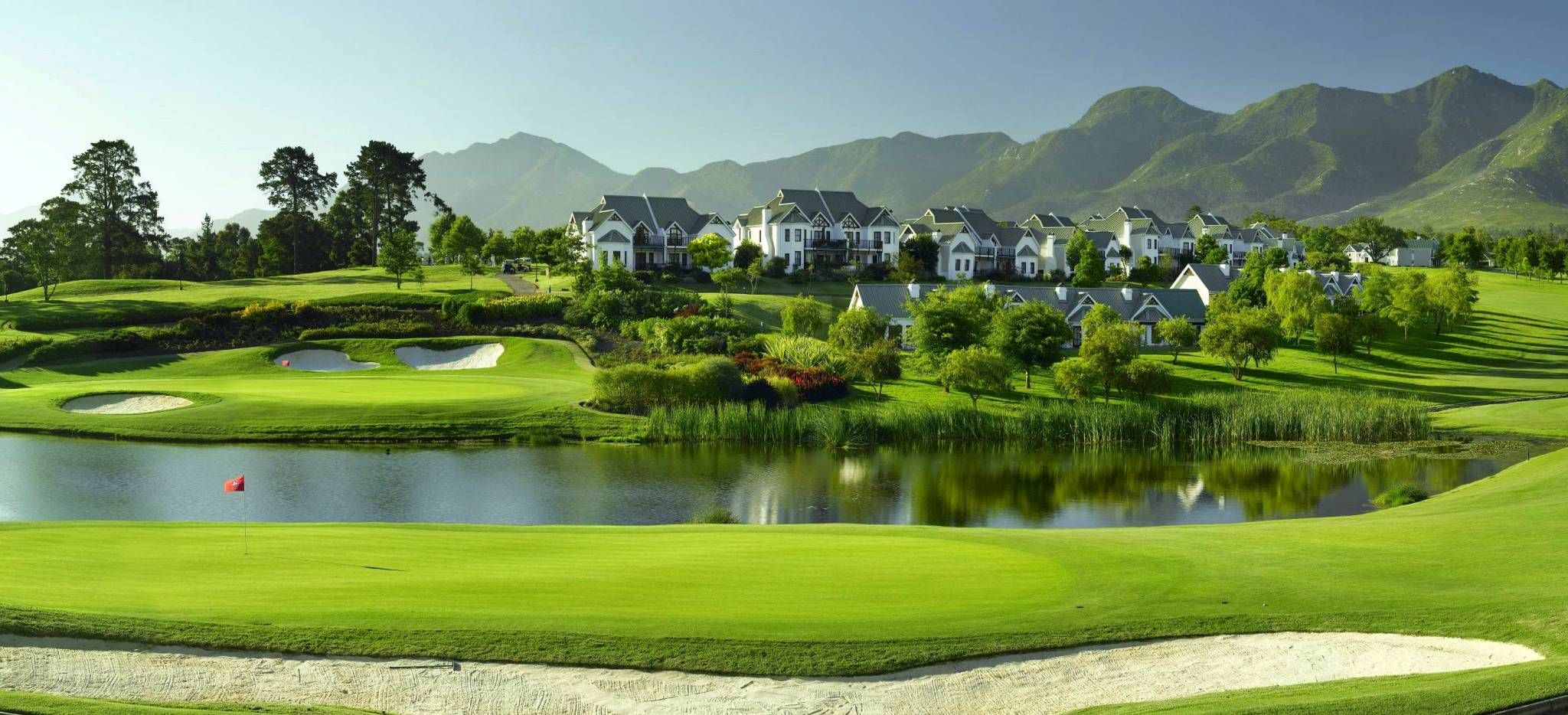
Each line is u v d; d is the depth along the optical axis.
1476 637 17.95
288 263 157.25
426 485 47.88
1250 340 84.19
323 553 23.42
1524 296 144.38
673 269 126.88
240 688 15.70
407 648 16.89
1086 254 134.25
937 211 156.38
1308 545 25.42
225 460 52.50
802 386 71.31
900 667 16.75
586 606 18.92
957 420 65.81
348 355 87.19
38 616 17.30
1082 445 63.47
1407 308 105.81
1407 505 40.09
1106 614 19.17
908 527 29.98
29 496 43.53
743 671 16.47
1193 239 182.25
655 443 61.69
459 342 89.31
